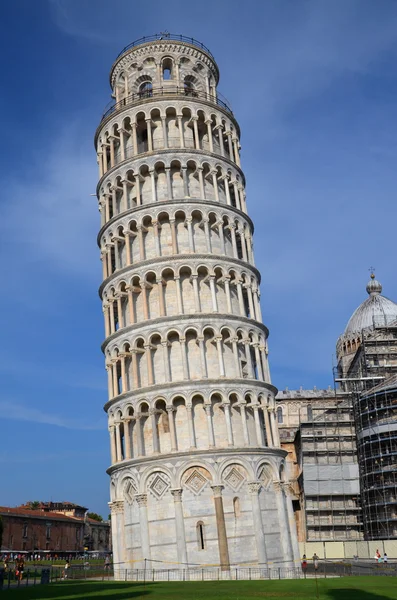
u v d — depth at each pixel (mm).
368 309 128625
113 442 62594
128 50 77125
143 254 65312
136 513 57938
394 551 75188
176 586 44250
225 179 70250
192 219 66688
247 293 67688
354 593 35781
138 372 62250
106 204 71438
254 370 65125
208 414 58719
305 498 95375
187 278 64812
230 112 75375
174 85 75125
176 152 68688
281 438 112438
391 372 105875
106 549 171750
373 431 90312
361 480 93312
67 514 166125
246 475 57688
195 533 55281
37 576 65938
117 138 72750
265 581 47469
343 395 111875
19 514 130625
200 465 56812
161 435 59812
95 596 37531
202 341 61281
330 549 81312
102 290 68938
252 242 71625
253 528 56219
